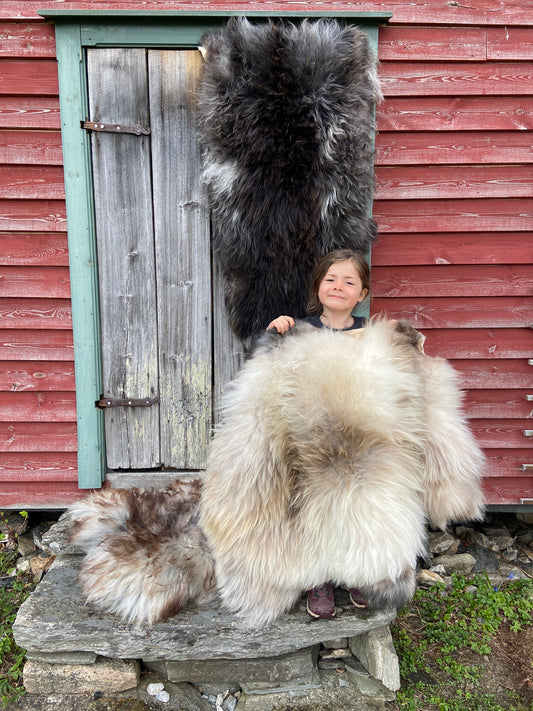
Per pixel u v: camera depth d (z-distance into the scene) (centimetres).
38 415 257
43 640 177
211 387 249
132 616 177
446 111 239
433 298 257
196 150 230
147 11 215
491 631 220
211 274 240
